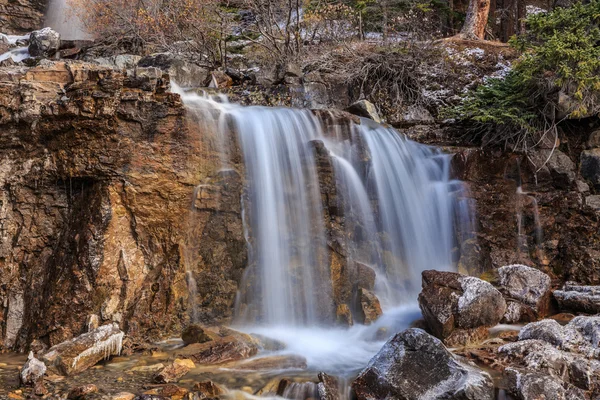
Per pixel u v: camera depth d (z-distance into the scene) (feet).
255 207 25.43
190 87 35.19
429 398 15.58
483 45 47.37
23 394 16.26
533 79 33.68
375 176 29.09
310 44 46.29
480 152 32.86
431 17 56.24
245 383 17.48
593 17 33.73
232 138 25.34
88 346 18.83
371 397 16.17
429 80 42.47
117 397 15.96
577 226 31.58
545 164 32.63
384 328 22.94
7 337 21.45
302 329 24.07
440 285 22.40
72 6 56.49
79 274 21.26
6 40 50.47
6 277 21.97
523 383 16.24
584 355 19.06
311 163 26.81
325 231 26.23
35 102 22.18
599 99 32.73
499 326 23.00
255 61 45.01
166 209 23.29
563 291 26.40
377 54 42.27
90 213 22.00
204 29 45.24
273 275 24.88
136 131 22.77
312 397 16.66
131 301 22.13
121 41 46.83
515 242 31.30
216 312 23.73
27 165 22.56
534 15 35.78
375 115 36.99
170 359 19.69
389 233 28.89
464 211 31.37
